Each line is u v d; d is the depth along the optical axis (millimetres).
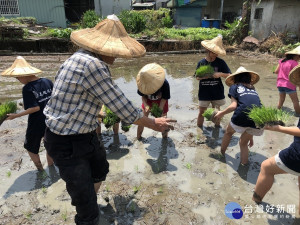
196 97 7605
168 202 3381
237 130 3879
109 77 2152
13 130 5434
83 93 2143
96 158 2664
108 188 3652
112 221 3072
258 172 4012
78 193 2361
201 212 3207
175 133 5312
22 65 3600
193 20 23609
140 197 3479
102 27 2324
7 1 16797
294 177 3848
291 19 14680
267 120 2697
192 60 13695
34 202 3391
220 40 4941
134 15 17750
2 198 3463
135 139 5086
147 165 4219
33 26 16469
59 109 2172
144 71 4121
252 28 17062
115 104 2152
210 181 3801
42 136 3717
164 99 4652
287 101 7145
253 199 3379
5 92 7883
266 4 15531
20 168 4137
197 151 4637
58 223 3047
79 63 2111
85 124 2229
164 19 21109
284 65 5980
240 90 3881
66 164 2340
